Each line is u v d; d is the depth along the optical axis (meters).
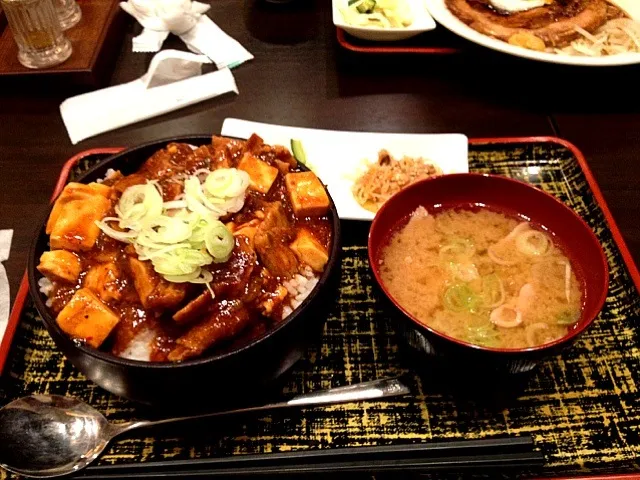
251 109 0.49
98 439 0.28
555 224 0.33
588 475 0.27
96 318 0.26
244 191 0.30
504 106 0.49
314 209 0.31
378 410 0.30
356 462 0.27
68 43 0.51
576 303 0.30
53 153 0.45
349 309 0.34
